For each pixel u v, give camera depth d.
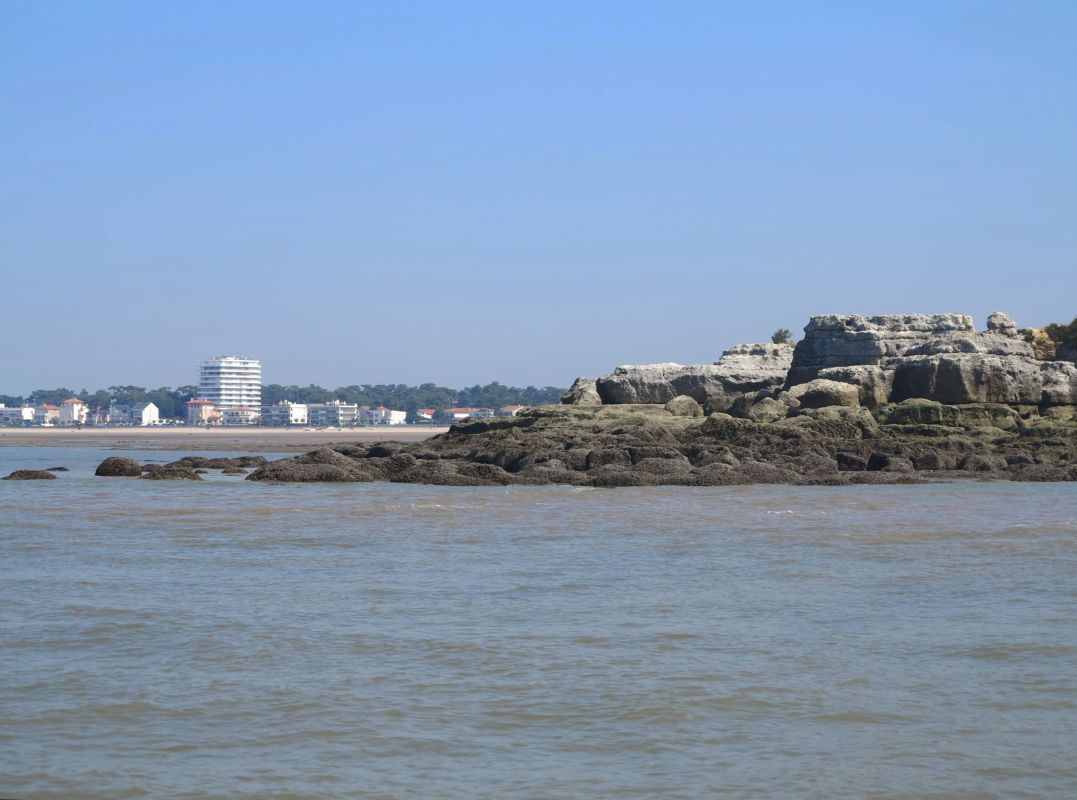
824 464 63.88
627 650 21.11
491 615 24.27
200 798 13.98
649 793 14.26
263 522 42.19
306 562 31.97
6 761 15.21
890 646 21.53
